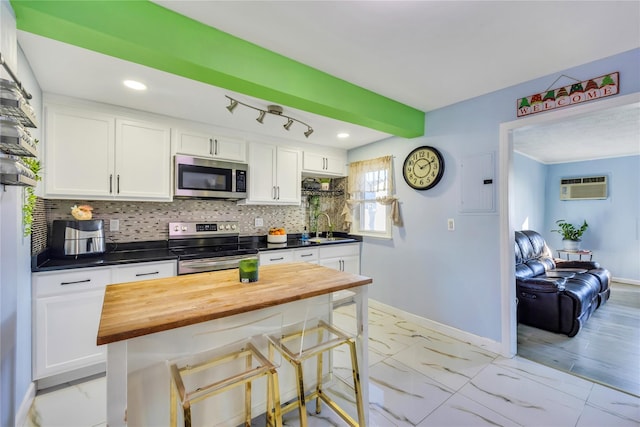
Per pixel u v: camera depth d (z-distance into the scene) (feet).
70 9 4.14
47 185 7.22
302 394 4.52
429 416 5.72
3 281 4.45
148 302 4.22
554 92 7.06
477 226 8.61
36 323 6.33
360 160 13.16
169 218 10.14
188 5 4.77
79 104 7.68
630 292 14.79
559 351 8.43
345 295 12.96
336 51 6.15
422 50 6.10
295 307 5.75
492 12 4.91
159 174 8.96
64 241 7.39
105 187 8.04
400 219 11.03
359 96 7.84
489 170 8.30
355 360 5.25
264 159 11.32
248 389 4.89
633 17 5.01
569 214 18.72
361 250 13.01
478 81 7.55
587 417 5.70
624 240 16.71
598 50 6.06
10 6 3.80
